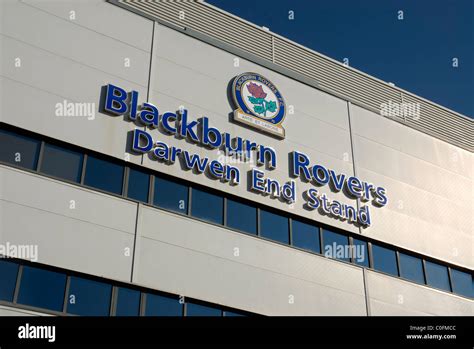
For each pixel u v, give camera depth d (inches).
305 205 920.3
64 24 832.3
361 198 982.4
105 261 727.1
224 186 861.8
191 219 814.5
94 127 796.0
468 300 1005.2
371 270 935.0
